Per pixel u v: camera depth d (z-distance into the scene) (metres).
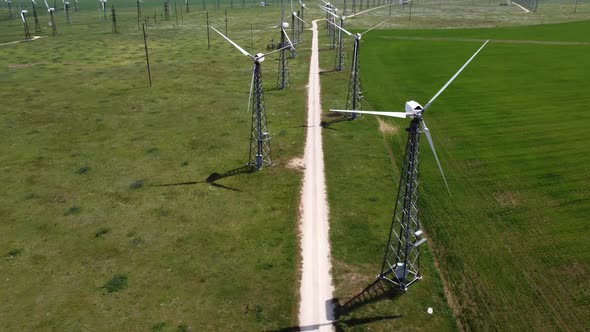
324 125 75.25
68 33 175.88
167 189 54.91
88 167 60.47
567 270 40.66
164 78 105.56
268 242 44.91
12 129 73.75
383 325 35.25
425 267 41.44
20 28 189.00
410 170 35.59
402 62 118.94
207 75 108.50
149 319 35.47
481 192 53.84
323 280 39.97
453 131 71.62
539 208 50.22
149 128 74.19
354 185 55.84
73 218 48.81
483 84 96.06
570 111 78.25
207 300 37.50
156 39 162.88
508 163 60.69
